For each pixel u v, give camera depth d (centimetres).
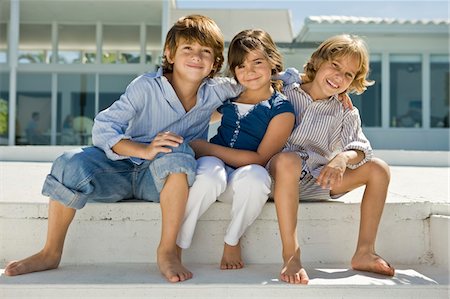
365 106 952
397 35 923
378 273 158
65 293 141
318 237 176
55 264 161
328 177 163
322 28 880
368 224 168
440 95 952
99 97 984
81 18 948
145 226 172
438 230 174
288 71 201
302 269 149
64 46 1038
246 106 186
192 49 178
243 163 176
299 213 175
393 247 179
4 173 324
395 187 274
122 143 164
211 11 869
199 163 164
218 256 174
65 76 983
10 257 172
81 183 158
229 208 173
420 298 143
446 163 547
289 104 183
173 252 156
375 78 949
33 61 1064
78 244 172
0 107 974
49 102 980
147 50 1026
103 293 141
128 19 953
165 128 182
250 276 153
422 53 947
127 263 171
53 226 161
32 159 521
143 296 141
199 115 185
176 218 156
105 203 172
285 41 945
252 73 180
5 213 172
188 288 141
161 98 178
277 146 178
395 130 945
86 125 981
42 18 947
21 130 973
